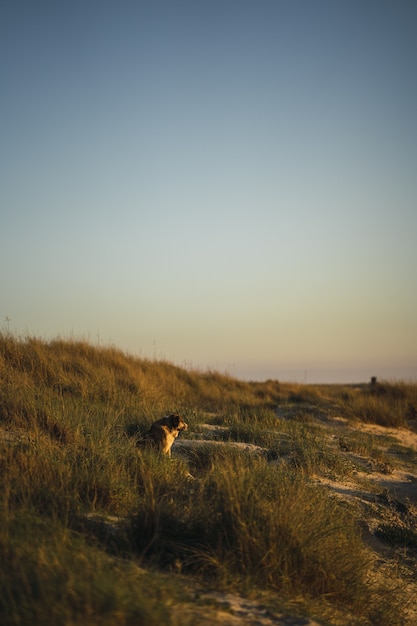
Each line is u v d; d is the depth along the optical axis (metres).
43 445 8.21
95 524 6.40
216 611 4.95
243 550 6.14
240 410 18.97
